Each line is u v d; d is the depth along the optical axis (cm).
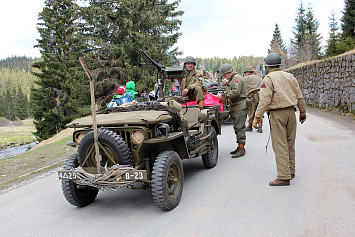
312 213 374
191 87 631
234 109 696
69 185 438
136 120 394
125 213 430
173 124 471
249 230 345
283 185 480
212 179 547
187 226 368
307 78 1997
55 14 3388
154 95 714
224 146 839
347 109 1323
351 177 491
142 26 2505
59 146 1169
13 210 484
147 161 420
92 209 458
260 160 650
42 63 3438
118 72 2522
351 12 3653
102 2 2473
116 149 384
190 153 506
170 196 423
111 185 387
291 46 4797
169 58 2525
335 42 3275
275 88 474
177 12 2609
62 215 444
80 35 2431
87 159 412
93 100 391
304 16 5988
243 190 475
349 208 380
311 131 937
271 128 491
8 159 977
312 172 534
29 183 650
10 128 6725
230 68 686
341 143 738
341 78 1403
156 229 368
